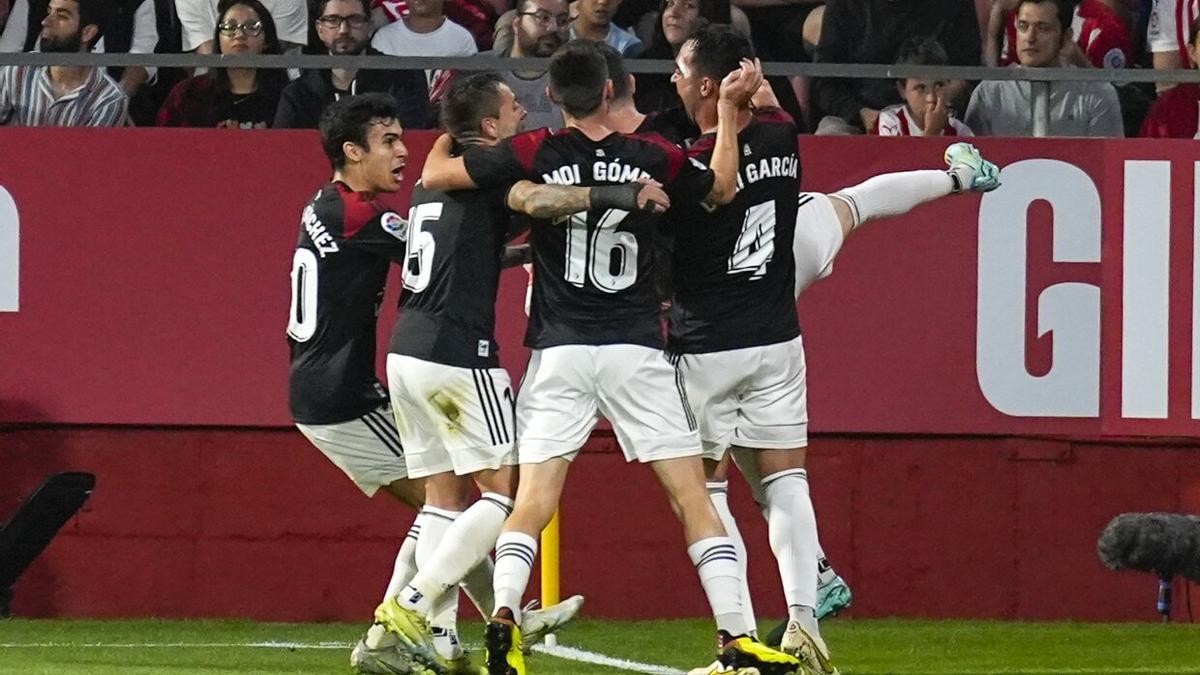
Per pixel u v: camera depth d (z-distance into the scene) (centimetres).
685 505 1792
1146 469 2712
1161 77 2653
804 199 2175
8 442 2736
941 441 2734
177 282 2719
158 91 2906
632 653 2344
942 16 2900
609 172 1773
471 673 2005
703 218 1883
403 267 1927
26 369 2717
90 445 2747
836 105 2883
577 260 1773
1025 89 2844
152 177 2712
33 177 2712
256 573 2758
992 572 2734
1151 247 2689
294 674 2077
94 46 2984
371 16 2947
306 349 2023
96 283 2716
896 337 2702
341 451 2052
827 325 2702
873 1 2897
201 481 2753
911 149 2698
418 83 2822
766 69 2648
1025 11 2878
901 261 2698
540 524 1778
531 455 1788
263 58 2653
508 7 3008
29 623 2672
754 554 2736
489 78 1923
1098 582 2727
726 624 1758
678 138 2356
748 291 1911
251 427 2748
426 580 1856
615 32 2898
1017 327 2703
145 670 2106
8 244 2709
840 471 2738
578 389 1783
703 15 2942
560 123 2770
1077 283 2695
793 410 1945
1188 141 2684
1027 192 2695
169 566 2756
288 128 2808
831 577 2212
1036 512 2728
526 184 1759
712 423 1938
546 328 1797
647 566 2750
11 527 2617
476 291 1878
